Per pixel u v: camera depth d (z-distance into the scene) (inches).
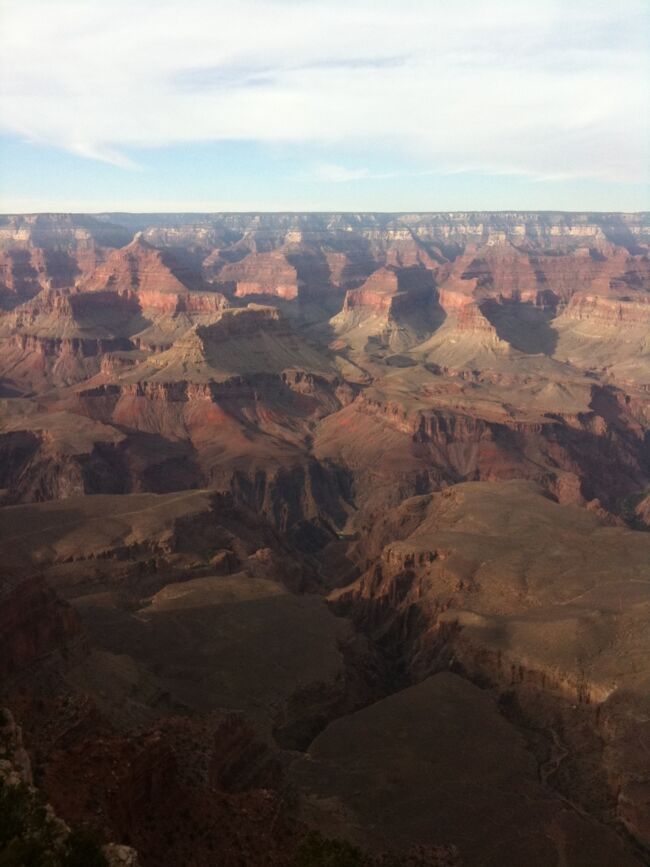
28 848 1569.9
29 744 2234.3
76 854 1610.5
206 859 2144.4
